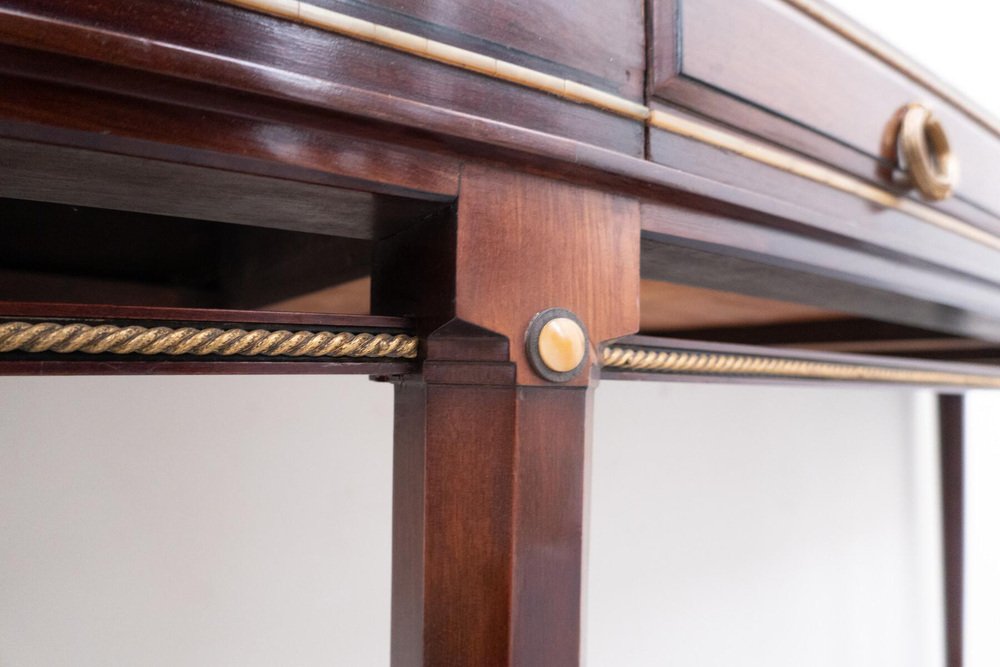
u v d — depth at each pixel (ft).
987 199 1.49
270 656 2.37
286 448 2.40
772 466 3.75
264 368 0.74
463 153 0.75
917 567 4.50
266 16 0.64
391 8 0.70
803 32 1.10
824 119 1.13
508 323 0.78
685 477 3.41
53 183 0.71
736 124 1.01
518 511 0.78
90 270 1.48
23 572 1.97
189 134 0.62
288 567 2.40
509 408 0.78
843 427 4.08
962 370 1.84
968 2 4.37
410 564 0.83
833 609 4.01
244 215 0.82
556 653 0.81
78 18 0.56
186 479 2.22
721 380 1.19
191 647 2.23
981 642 4.49
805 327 2.66
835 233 1.11
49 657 2.01
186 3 0.61
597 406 3.10
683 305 2.10
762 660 3.71
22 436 1.97
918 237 1.32
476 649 0.78
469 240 0.76
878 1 3.83
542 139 0.77
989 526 4.55
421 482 0.81
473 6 0.76
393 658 0.86
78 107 0.58
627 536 3.22
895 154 1.26
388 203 0.77
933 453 4.63
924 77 1.32
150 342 0.67
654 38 0.92
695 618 3.46
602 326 0.86
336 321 0.77
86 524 2.06
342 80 0.68
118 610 2.11
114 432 2.10
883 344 2.65
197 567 2.24
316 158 0.68
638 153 0.91
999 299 1.61
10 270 1.44
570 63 0.84
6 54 0.54
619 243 0.87
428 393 0.80
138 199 0.77
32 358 0.63
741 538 3.62
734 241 1.01
